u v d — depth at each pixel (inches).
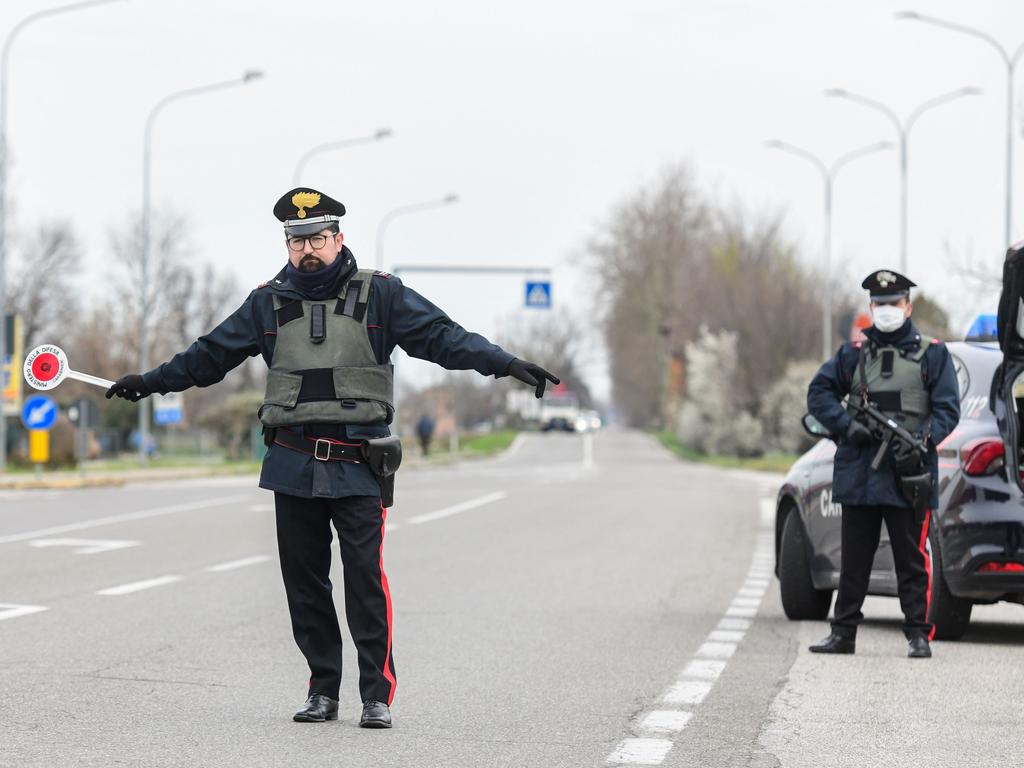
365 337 776.3
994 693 925.2
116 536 2161.7
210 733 765.9
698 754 738.2
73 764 687.7
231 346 788.6
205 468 5285.4
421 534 2293.3
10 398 5019.7
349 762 702.5
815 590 1277.1
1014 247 1098.1
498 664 1028.5
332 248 777.6
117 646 1077.1
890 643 1160.2
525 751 738.2
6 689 892.6
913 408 1071.6
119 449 7342.5
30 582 1524.4
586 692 917.8
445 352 772.6
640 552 1998.0
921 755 741.9
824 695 915.4
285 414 771.4
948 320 5575.8
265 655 1037.2
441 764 703.7
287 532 788.0
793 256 7357.3
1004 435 1126.4
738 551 2033.7
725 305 6879.9
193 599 1376.7
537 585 1566.2
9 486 3882.9
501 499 3363.7
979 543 1117.7
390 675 796.0
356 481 775.7
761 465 5580.7
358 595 784.9
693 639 1166.3
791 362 6550.2
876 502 1066.7
